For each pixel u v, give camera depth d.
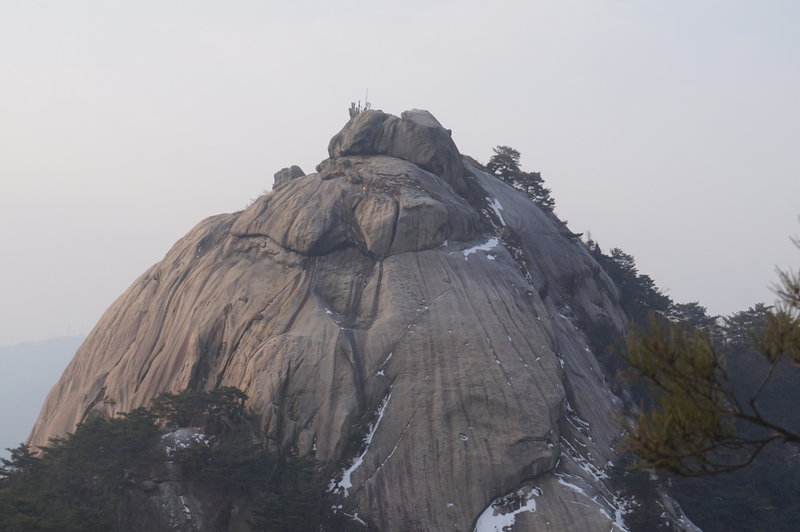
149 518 54.62
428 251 76.50
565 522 58.72
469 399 65.06
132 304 89.69
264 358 66.81
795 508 70.62
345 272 76.06
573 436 68.12
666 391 12.20
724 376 12.16
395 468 61.53
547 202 112.75
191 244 90.94
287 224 79.50
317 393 64.88
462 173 92.50
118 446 56.00
